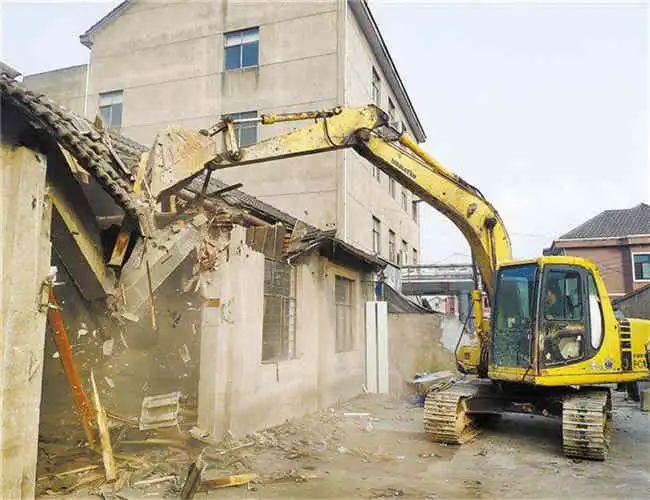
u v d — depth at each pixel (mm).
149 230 5656
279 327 8750
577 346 7625
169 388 7133
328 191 15883
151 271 5605
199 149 6340
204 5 17438
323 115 7305
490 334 8031
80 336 6148
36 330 4410
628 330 7945
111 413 6457
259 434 7387
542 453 7336
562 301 7695
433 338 15656
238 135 16516
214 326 6852
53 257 5477
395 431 8656
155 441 6285
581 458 7004
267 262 8445
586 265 7816
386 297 16938
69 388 6574
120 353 6195
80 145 4453
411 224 26641
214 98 16969
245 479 5582
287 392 8633
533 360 7375
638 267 26656
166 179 5930
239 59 17234
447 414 7711
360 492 5512
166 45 17297
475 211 8477
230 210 7164
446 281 24125
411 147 8156
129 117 16906
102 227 5996
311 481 5793
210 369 6805
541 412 7797
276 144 6969
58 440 5957
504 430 8898
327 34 16578
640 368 7910
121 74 16969
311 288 9883
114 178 5062
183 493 5004
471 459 6984
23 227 4305
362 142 7434
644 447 7840
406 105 24031
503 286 8031
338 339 11617
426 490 5645
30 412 4324
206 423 6715
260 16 17094
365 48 18578
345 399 11469
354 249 11008
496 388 8516
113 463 5297
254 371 7551
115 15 17094
